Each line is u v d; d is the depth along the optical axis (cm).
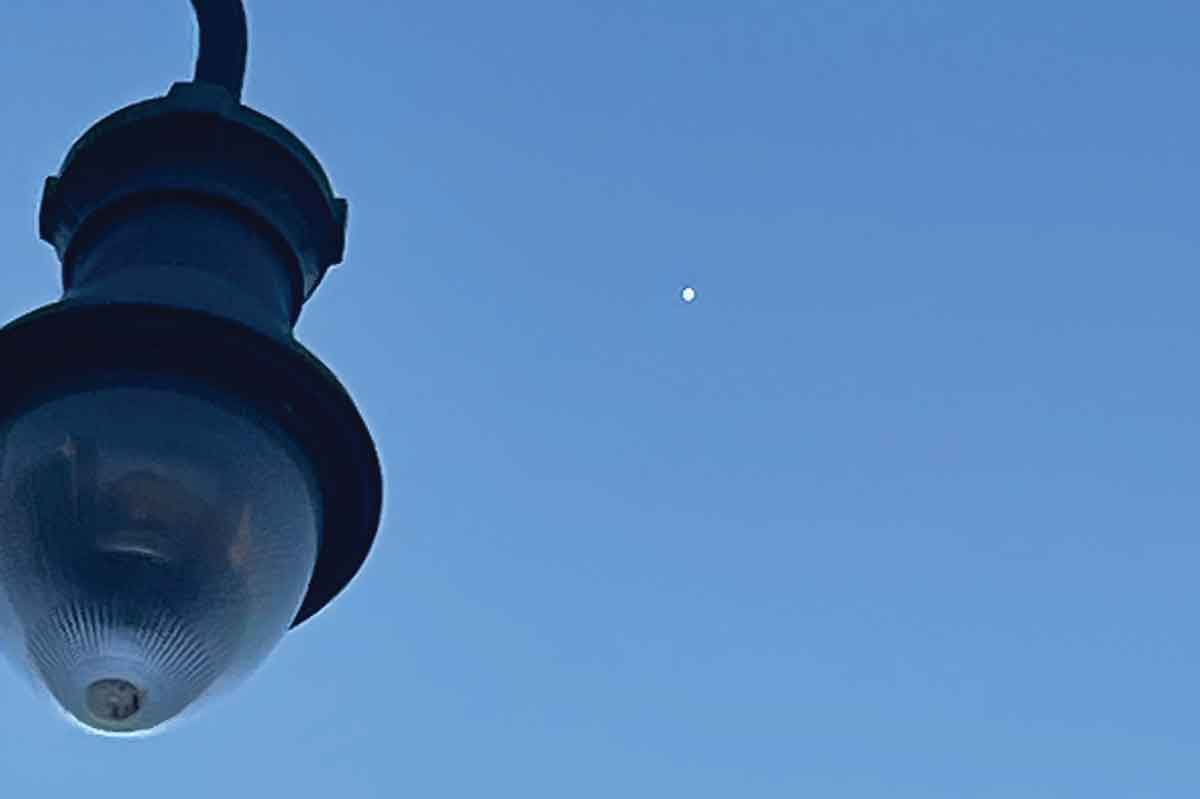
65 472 396
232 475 407
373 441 431
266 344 417
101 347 408
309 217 482
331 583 461
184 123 470
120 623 382
